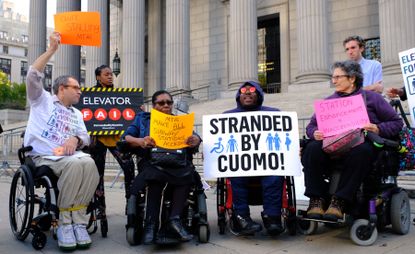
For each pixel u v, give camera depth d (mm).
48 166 3871
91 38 4250
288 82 20359
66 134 4184
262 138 4223
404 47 12867
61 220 3836
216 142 4305
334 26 19203
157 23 24750
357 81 4160
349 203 3887
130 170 4777
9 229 4703
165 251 3723
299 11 15148
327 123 3932
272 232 3869
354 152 3701
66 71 21344
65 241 3715
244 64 16141
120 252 3727
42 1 24016
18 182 4617
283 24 20781
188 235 3754
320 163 3918
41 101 4117
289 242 3969
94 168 3918
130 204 3928
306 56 14836
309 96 13594
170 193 4047
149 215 3818
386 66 13188
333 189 3986
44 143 4059
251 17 16344
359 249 3645
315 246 3791
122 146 4066
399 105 4688
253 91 4438
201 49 23422
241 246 3844
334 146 3783
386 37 13289
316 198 3930
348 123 3863
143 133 4215
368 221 3777
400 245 3750
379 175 3916
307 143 4199
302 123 10539
